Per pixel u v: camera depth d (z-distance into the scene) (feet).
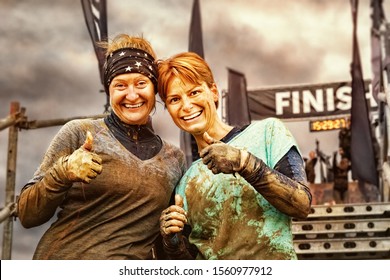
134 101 8.77
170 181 9.02
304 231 23.39
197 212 8.54
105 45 9.24
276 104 34.32
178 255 8.38
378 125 31.07
